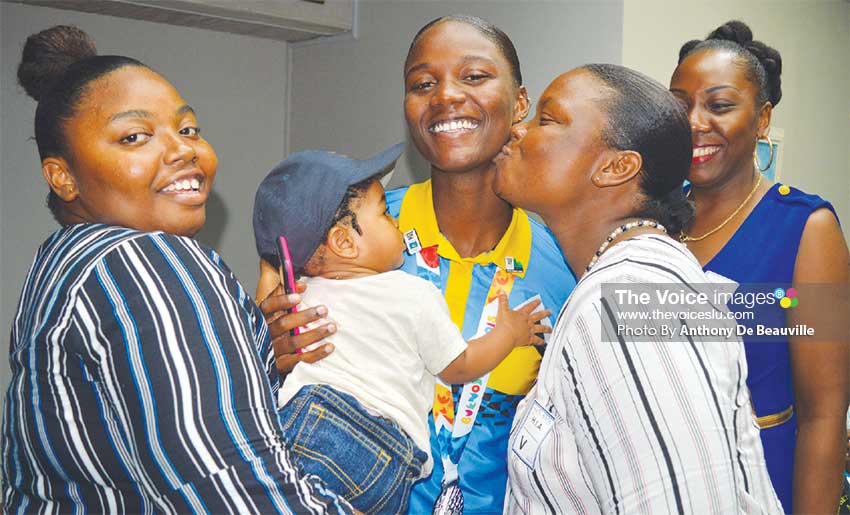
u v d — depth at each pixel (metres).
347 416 1.31
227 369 0.97
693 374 0.97
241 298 1.10
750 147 1.85
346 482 1.28
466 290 1.65
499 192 1.33
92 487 1.00
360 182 1.51
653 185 1.23
